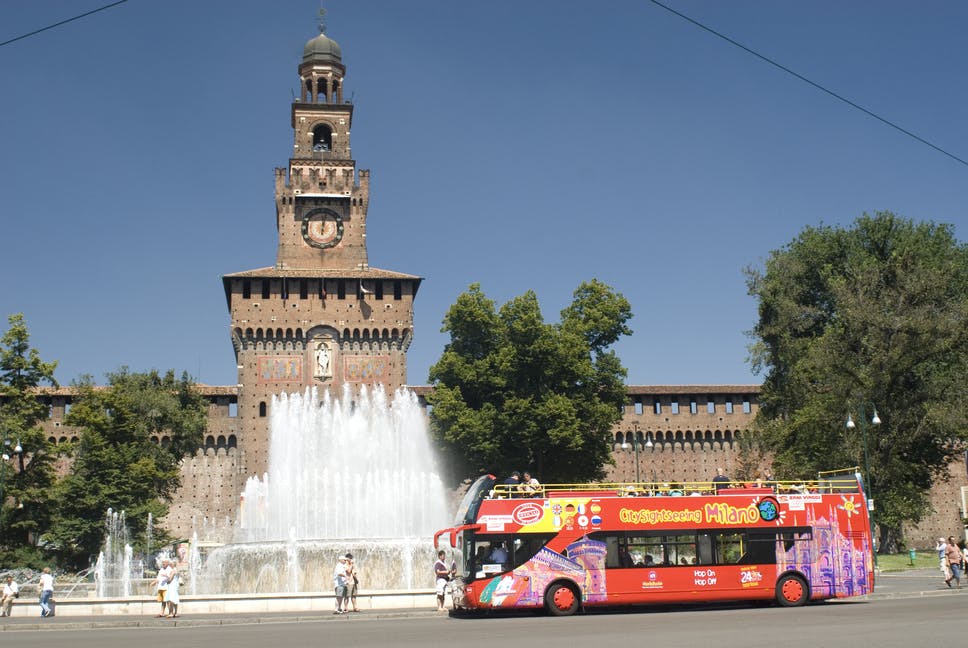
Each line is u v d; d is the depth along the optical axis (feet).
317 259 303.48
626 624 84.53
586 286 245.86
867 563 103.81
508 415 221.05
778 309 245.04
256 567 145.38
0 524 209.26
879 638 67.26
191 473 289.94
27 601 118.42
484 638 74.79
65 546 221.25
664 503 102.06
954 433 201.87
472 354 237.45
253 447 284.41
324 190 306.96
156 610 117.70
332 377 291.79
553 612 98.68
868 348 202.69
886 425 200.44
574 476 231.50
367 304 297.53
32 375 225.35
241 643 76.07
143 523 226.99
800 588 102.12
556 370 227.20
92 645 77.51
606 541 100.68
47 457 223.30
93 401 241.96
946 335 199.31
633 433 310.86
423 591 116.88
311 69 320.29
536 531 100.42
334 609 116.67
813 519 103.86
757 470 273.33
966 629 72.08
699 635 72.64
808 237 266.57
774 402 247.91
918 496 229.04
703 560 101.35
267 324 291.58
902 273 209.26
